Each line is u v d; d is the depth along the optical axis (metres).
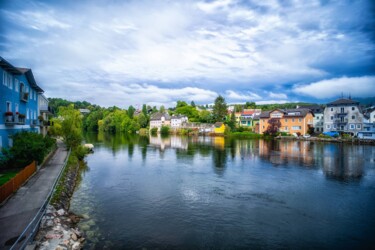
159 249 12.08
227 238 13.24
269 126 81.75
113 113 136.25
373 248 12.37
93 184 23.50
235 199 19.20
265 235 13.60
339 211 16.88
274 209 17.20
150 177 26.22
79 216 15.70
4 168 22.47
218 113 120.38
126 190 21.52
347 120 70.75
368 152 44.28
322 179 25.20
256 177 26.08
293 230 14.19
